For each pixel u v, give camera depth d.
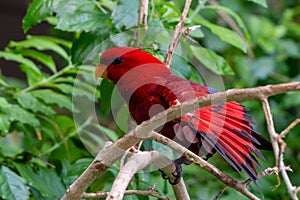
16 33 16.39
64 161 9.11
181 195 6.86
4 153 8.92
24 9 16.38
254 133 7.40
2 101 7.95
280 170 5.72
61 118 9.41
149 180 8.13
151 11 8.46
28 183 8.25
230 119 7.12
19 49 9.94
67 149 9.15
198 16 9.41
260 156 6.94
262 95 5.19
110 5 8.81
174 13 8.81
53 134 9.27
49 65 9.80
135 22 8.16
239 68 12.63
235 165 6.86
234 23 11.65
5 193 7.89
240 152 6.95
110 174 8.12
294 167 11.58
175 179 6.77
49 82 9.43
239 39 8.90
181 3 10.88
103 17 8.54
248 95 5.23
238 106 7.30
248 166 6.88
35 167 8.59
